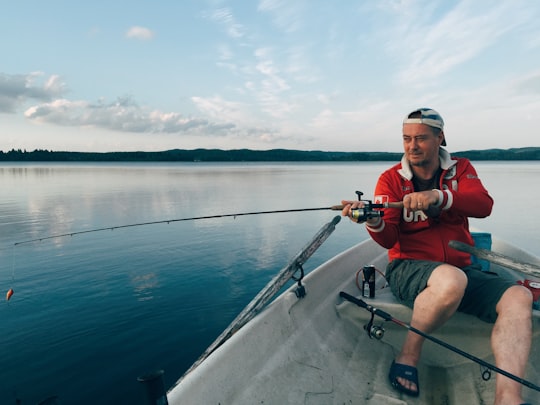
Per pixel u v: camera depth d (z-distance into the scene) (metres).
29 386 4.12
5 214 16.77
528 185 35.75
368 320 2.54
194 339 5.19
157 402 1.00
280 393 1.76
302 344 2.15
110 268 8.57
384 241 2.31
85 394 3.99
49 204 20.83
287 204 21.02
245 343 1.85
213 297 6.74
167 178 54.03
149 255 9.80
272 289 2.22
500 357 1.70
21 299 6.61
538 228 13.48
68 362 4.60
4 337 5.23
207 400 1.47
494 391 1.99
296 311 2.34
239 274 8.15
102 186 36.81
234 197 24.86
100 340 5.16
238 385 1.65
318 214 18.66
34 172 85.19
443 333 2.26
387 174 2.52
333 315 2.56
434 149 2.29
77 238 12.18
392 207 2.20
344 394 1.95
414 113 2.29
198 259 9.43
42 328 5.49
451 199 2.07
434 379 2.16
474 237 3.32
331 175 64.44
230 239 12.20
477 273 2.16
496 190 30.58
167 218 15.98
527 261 3.73
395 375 2.04
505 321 1.77
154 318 5.86
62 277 7.87
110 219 15.39
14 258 9.46
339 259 3.26
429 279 2.04
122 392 4.02
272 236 12.84
